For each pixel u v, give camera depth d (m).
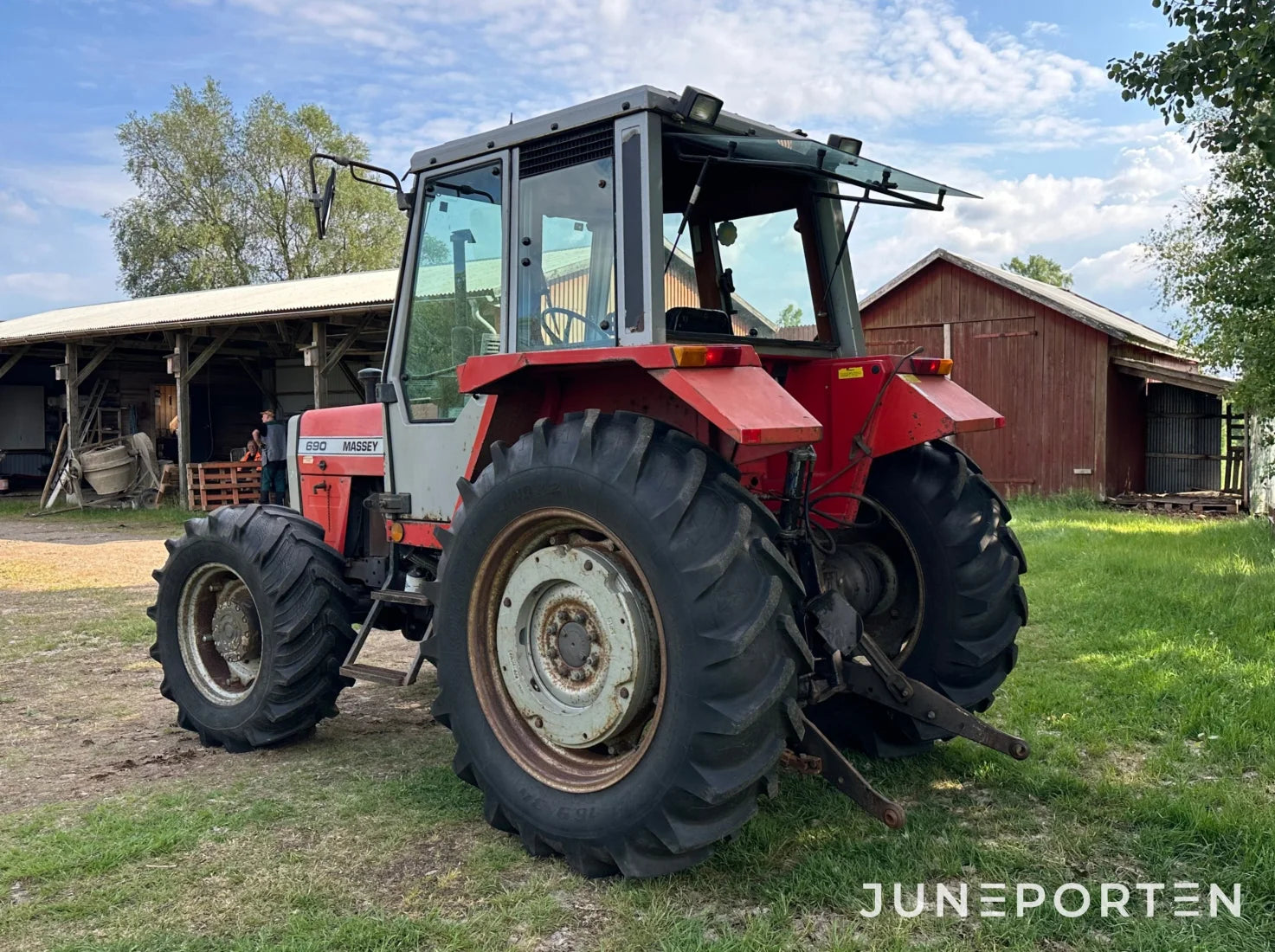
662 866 2.78
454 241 3.85
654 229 3.02
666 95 3.04
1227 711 4.15
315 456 4.88
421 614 4.31
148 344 18.73
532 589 3.14
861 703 3.81
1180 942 2.45
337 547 4.71
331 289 17.06
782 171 3.70
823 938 2.54
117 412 21.89
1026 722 4.21
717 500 2.79
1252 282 8.76
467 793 3.63
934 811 3.33
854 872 2.86
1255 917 2.58
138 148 39.47
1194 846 2.98
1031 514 13.70
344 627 4.22
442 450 3.93
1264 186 8.35
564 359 3.02
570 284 3.31
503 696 3.25
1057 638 5.70
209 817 3.43
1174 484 16.80
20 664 6.05
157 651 4.64
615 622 2.91
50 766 4.09
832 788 3.52
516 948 2.52
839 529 3.69
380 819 3.40
